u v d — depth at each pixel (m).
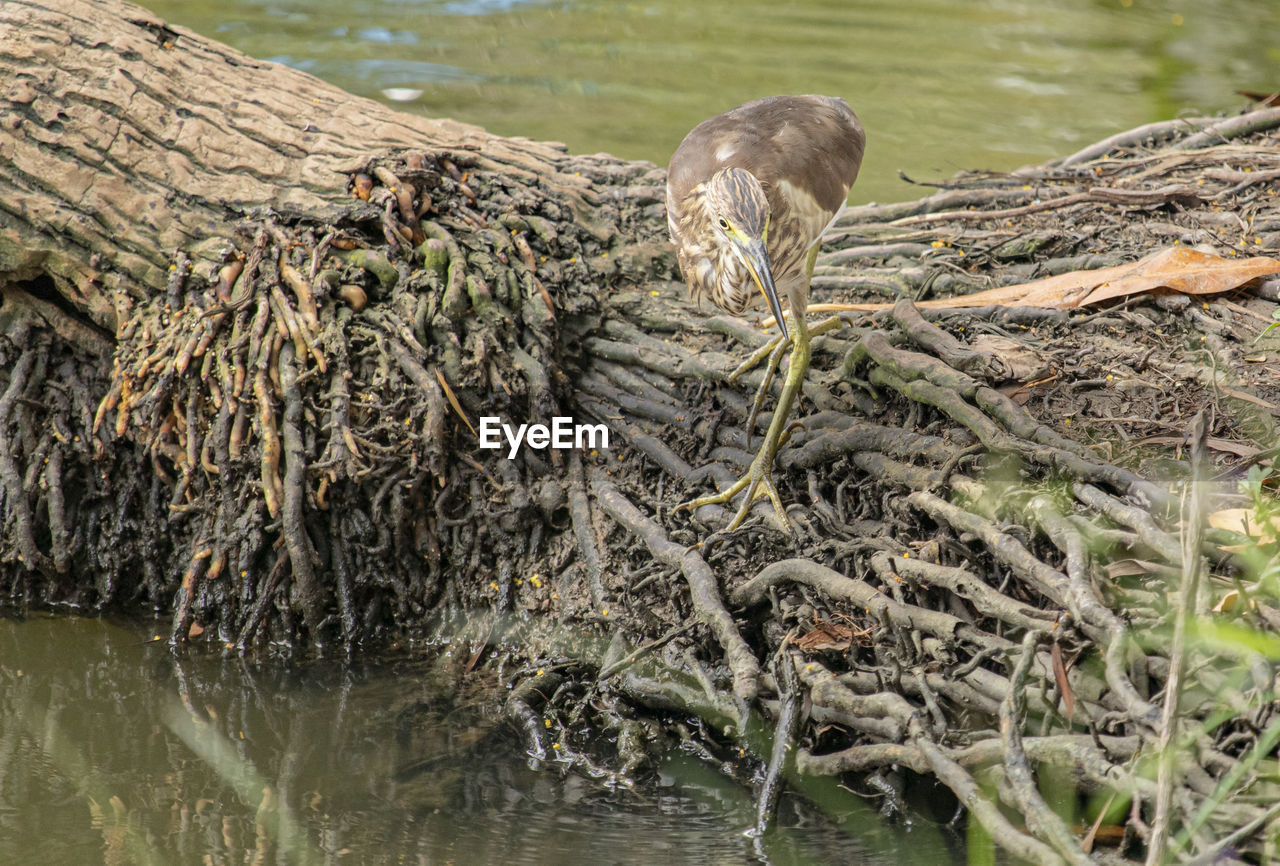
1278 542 5.44
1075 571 5.47
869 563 6.53
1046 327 8.07
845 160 7.62
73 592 8.12
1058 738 5.04
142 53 8.52
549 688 6.94
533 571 7.68
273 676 7.23
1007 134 13.22
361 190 8.43
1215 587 5.43
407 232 8.31
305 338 7.62
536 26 16.56
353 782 6.09
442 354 7.86
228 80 8.85
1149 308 8.11
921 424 7.25
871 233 9.96
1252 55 15.83
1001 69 15.41
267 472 7.43
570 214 9.24
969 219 9.88
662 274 9.44
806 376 7.99
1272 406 6.80
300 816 5.77
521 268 8.36
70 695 6.93
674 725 6.62
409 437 7.53
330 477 7.50
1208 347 7.59
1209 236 9.02
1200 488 4.82
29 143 7.95
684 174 7.57
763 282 6.63
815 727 6.09
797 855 5.49
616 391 8.34
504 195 9.04
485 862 5.42
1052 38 16.75
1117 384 7.25
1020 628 5.76
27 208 7.87
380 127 9.09
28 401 8.05
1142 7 17.97
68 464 8.07
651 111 13.55
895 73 15.18
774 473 7.51
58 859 5.34
